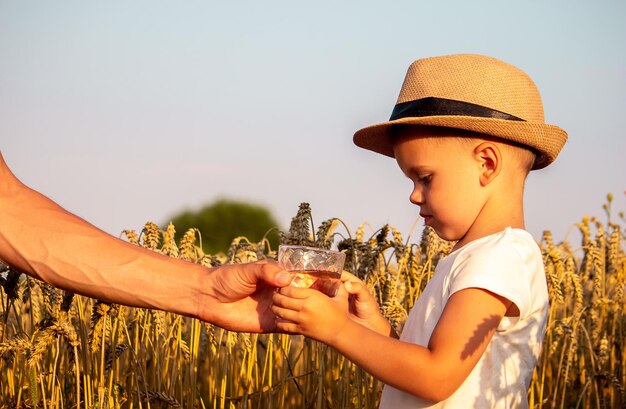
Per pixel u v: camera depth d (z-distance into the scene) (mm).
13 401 4488
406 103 3297
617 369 6191
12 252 2938
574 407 5785
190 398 4473
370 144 3557
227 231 23672
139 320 4473
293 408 5426
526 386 3018
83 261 2930
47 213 2971
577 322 5137
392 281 4484
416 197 3215
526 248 2996
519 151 3156
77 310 4488
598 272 5621
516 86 3252
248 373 4621
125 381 4656
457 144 3088
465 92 3189
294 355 6035
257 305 3006
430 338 2828
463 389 2912
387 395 3158
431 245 4938
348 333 2748
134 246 3033
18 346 3629
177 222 23516
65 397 4352
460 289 2875
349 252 4453
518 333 2951
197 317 2986
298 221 4480
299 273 2807
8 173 2988
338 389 4496
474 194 3086
